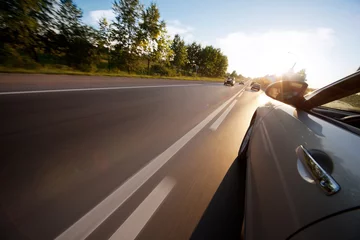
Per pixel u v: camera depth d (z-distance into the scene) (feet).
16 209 4.00
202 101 23.70
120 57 64.44
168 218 4.26
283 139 3.46
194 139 9.81
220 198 5.19
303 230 1.68
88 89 19.62
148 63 75.15
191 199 5.03
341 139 2.38
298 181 2.20
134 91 23.27
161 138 9.39
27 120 9.08
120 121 11.13
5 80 17.37
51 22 46.11
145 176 5.86
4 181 4.80
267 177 2.93
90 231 3.67
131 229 3.84
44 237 3.44
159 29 68.59
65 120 9.88
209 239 3.80
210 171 6.69
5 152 6.13
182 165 6.89
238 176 6.50
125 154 7.20
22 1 34.50
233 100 29.94
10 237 3.37
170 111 15.58
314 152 2.34
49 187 4.80
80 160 6.30
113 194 4.84
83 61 51.34
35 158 6.02
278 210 2.15
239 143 10.19
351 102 3.89
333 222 1.50
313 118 3.52
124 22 61.57
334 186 1.77
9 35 34.22
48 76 23.94
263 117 5.87
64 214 4.01
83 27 53.31
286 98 5.27
